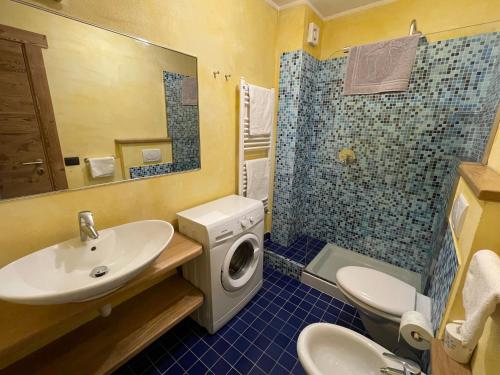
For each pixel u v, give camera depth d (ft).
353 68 6.25
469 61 5.10
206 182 5.68
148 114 4.27
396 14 6.04
